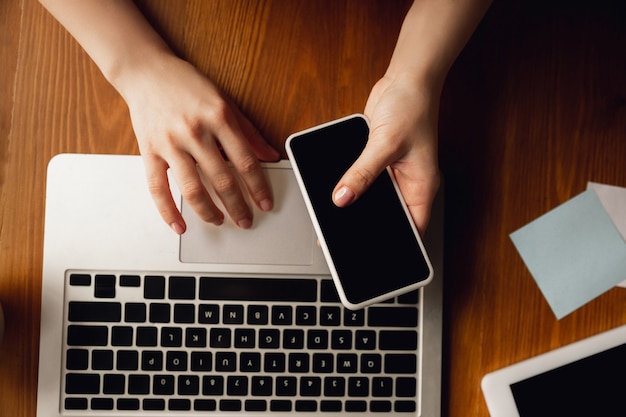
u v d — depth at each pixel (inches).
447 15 22.6
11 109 24.8
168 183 23.6
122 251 23.9
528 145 25.7
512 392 24.2
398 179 23.2
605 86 25.9
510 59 25.9
